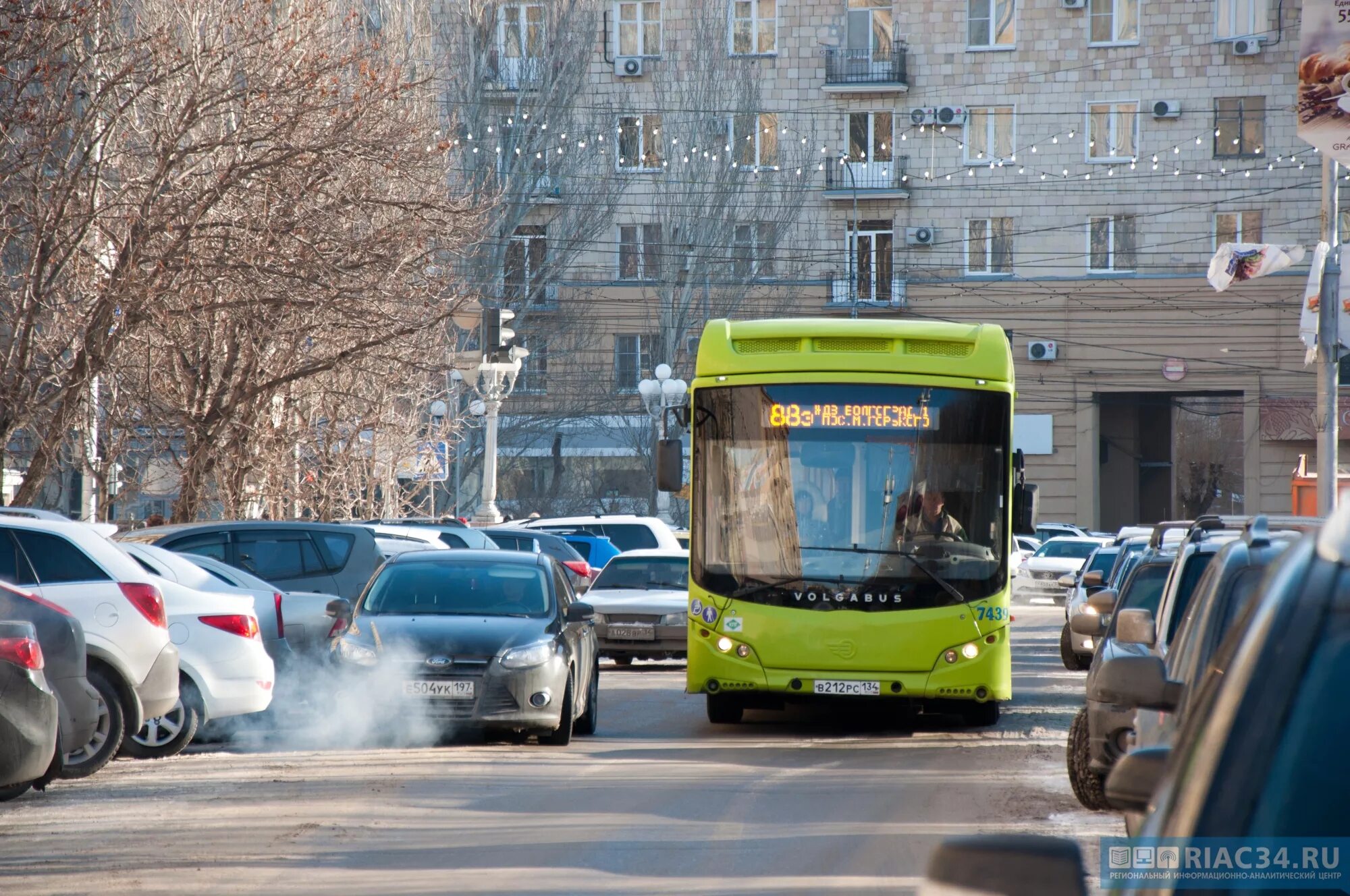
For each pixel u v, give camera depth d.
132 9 57.69
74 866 19.17
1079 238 129.00
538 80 122.44
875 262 131.62
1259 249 56.09
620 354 132.50
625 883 18.33
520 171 121.81
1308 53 30.67
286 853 20.11
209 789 25.72
